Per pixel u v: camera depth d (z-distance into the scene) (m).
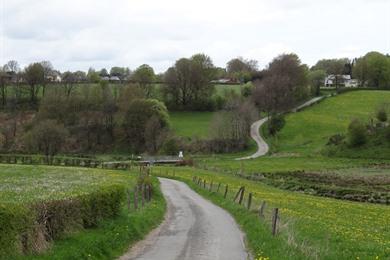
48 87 189.00
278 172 98.69
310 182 83.50
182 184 73.19
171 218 35.00
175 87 192.50
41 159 109.31
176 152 143.62
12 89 190.75
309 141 152.12
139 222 28.09
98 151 151.38
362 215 41.94
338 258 20.00
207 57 194.50
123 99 165.38
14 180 50.81
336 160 123.19
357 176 92.50
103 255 19.86
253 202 42.62
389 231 31.84
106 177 63.22
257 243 23.77
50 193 32.22
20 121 169.00
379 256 20.55
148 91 194.75
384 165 111.94
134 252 21.88
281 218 30.94
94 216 23.50
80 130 160.12
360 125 133.62
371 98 197.88
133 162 118.19
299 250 20.88
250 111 154.50
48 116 159.75
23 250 16.94
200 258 20.97
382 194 68.94
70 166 99.50
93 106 166.62
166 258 20.73
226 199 47.09
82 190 36.41
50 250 17.94
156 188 51.41
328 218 36.34
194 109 190.62
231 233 28.38
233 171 100.38
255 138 158.38
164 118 155.38
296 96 197.00
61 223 20.02
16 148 142.12
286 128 166.00
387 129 132.75
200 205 44.84
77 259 18.05
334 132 157.75
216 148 146.25
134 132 155.75
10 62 197.75
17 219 16.45
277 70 194.25
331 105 190.88
